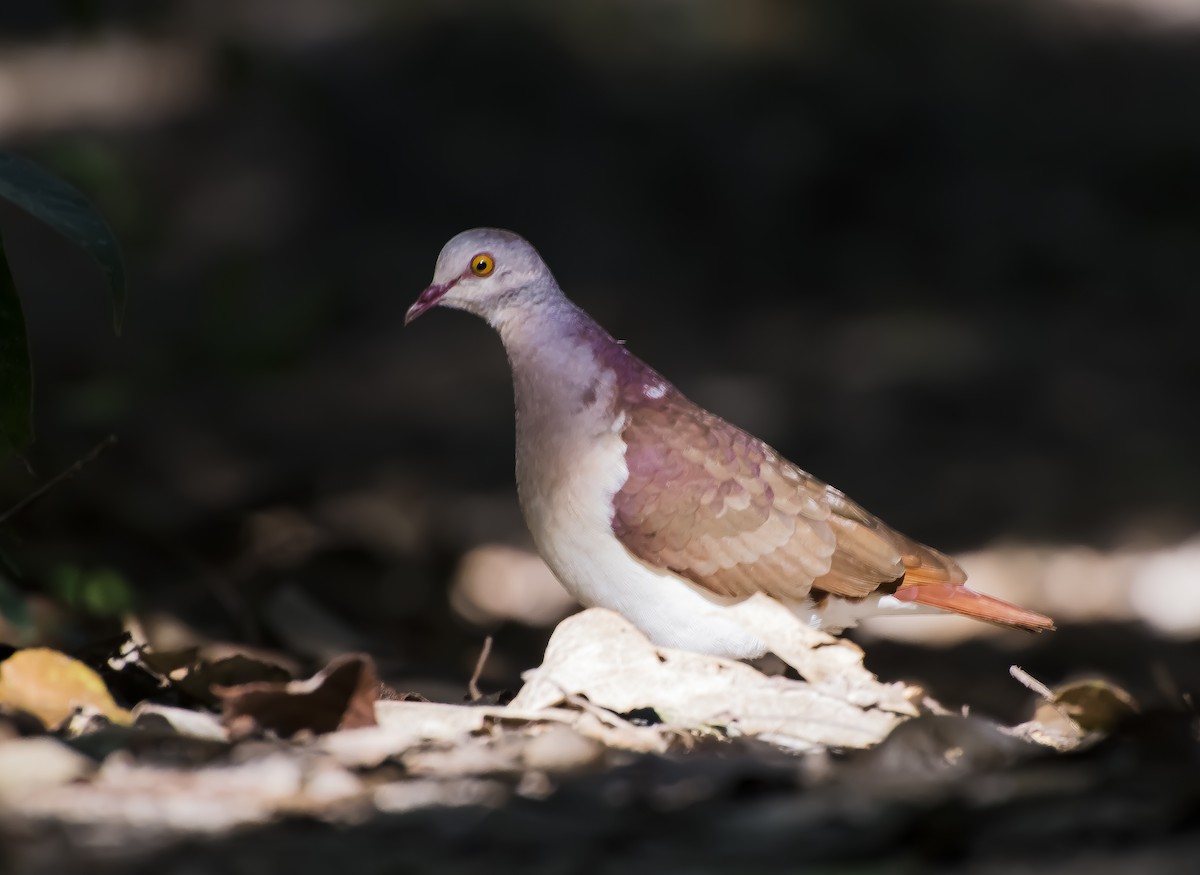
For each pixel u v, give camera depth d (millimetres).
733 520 6504
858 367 22203
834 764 4711
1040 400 20578
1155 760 4555
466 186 29406
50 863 3746
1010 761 4664
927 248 27672
